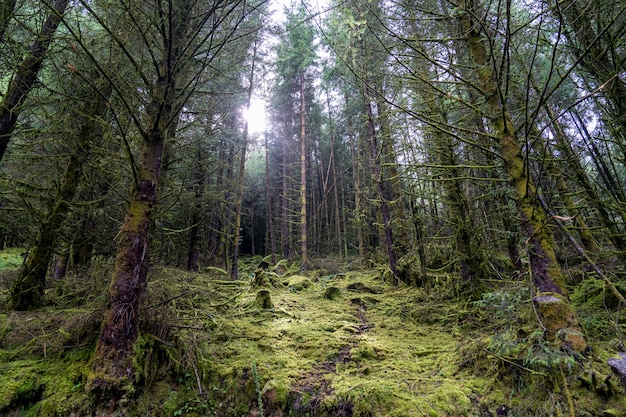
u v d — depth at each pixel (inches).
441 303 205.8
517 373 92.9
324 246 823.1
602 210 140.0
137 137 152.3
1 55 153.1
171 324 123.1
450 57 118.8
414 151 223.8
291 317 192.2
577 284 179.0
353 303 236.7
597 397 74.4
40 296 163.6
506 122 106.5
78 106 157.2
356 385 103.7
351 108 366.0
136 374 101.8
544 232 96.5
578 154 145.6
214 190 382.9
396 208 345.7
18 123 174.1
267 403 104.7
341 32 135.0
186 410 104.0
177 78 134.7
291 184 796.6
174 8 125.7
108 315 105.5
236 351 133.3
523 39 132.2
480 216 250.5
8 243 479.5
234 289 274.4
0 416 89.6
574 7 112.3
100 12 130.8
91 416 90.7
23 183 164.4
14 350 115.7
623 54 126.7
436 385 103.0
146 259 120.2
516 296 93.6
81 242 200.5
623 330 111.0
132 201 117.2
